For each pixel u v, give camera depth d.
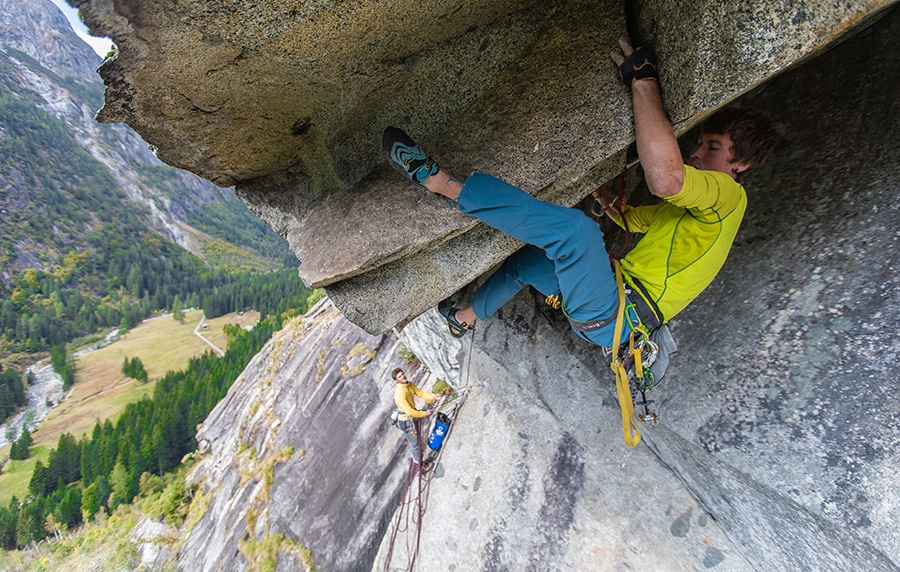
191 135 2.02
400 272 2.30
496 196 1.83
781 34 1.41
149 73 1.59
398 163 1.89
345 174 2.42
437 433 4.53
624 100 1.74
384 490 7.03
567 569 2.92
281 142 2.31
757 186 2.37
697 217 1.85
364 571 6.47
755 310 2.22
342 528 7.16
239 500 10.94
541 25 1.96
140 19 1.35
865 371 1.82
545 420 3.54
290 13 1.46
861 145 2.00
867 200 1.94
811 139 2.19
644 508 2.83
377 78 2.00
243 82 1.79
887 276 1.83
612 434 3.11
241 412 17.09
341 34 1.65
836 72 2.14
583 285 1.96
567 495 3.16
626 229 2.24
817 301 2.02
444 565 3.64
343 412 9.20
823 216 2.08
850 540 1.79
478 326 3.98
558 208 1.84
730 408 2.19
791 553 2.16
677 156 1.62
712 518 2.61
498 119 2.01
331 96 2.05
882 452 1.72
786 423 1.99
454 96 2.12
